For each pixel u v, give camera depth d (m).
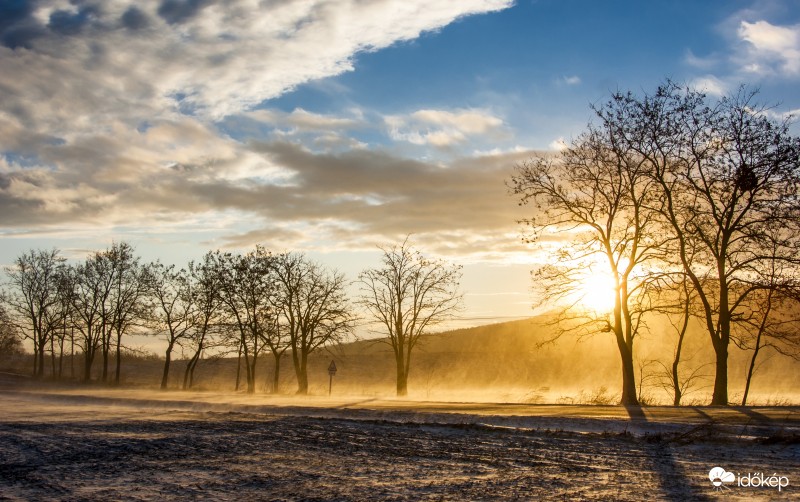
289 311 58.94
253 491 11.97
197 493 11.78
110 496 11.52
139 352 75.38
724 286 32.62
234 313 60.44
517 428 22.19
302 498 11.30
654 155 33.28
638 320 35.91
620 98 33.38
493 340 110.19
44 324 82.00
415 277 57.59
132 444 18.84
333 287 58.91
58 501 11.10
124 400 40.34
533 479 13.05
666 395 52.72
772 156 31.08
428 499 11.15
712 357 76.19
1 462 15.52
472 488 12.12
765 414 23.69
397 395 56.47
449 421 25.48
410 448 18.03
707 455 15.84
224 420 26.86
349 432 22.19
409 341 57.88
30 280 79.69
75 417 28.47
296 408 32.38
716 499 10.87
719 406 29.58
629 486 12.20
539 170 34.81
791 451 16.11
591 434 20.44
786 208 31.28
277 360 60.41
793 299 32.28
